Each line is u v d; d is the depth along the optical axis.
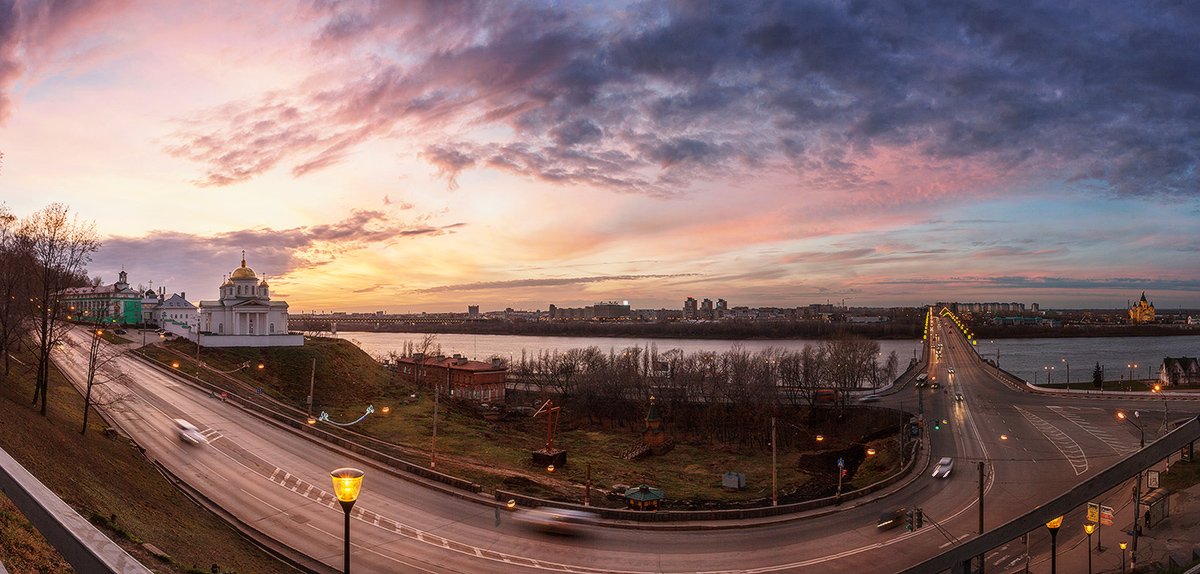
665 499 60.38
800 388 126.75
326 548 41.12
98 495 36.62
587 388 128.38
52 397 60.22
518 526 48.19
